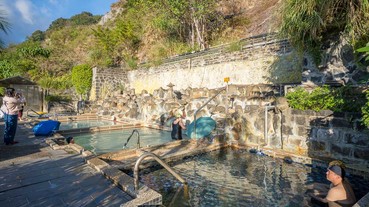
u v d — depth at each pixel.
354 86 4.21
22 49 24.30
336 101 4.42
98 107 16.45
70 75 22.73
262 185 3.95
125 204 2.64
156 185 3.98
